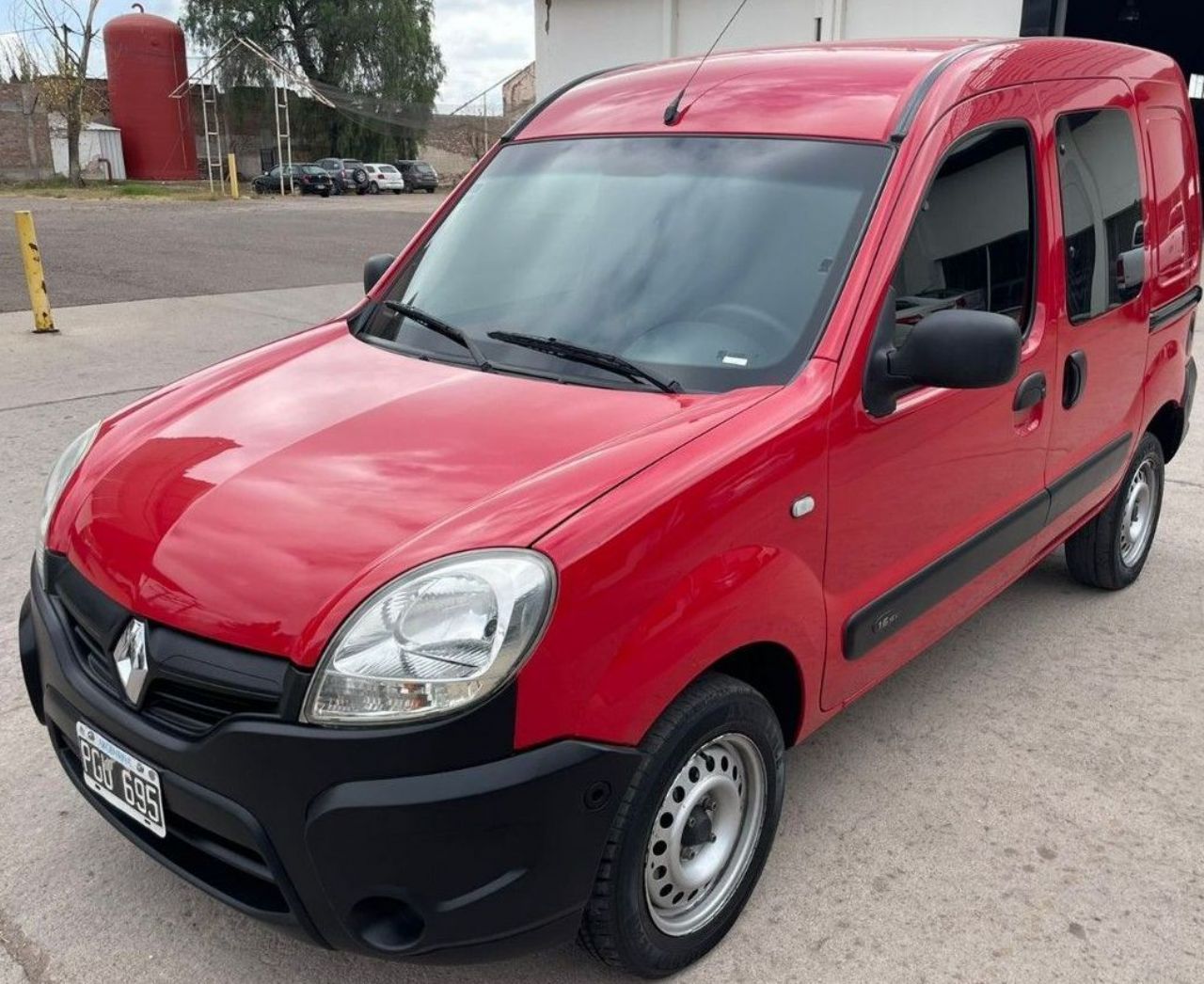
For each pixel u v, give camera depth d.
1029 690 3.91
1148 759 3.49
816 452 2.56
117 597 2.30
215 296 12.40
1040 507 3.63
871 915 2.78
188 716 2.19
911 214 2.84
